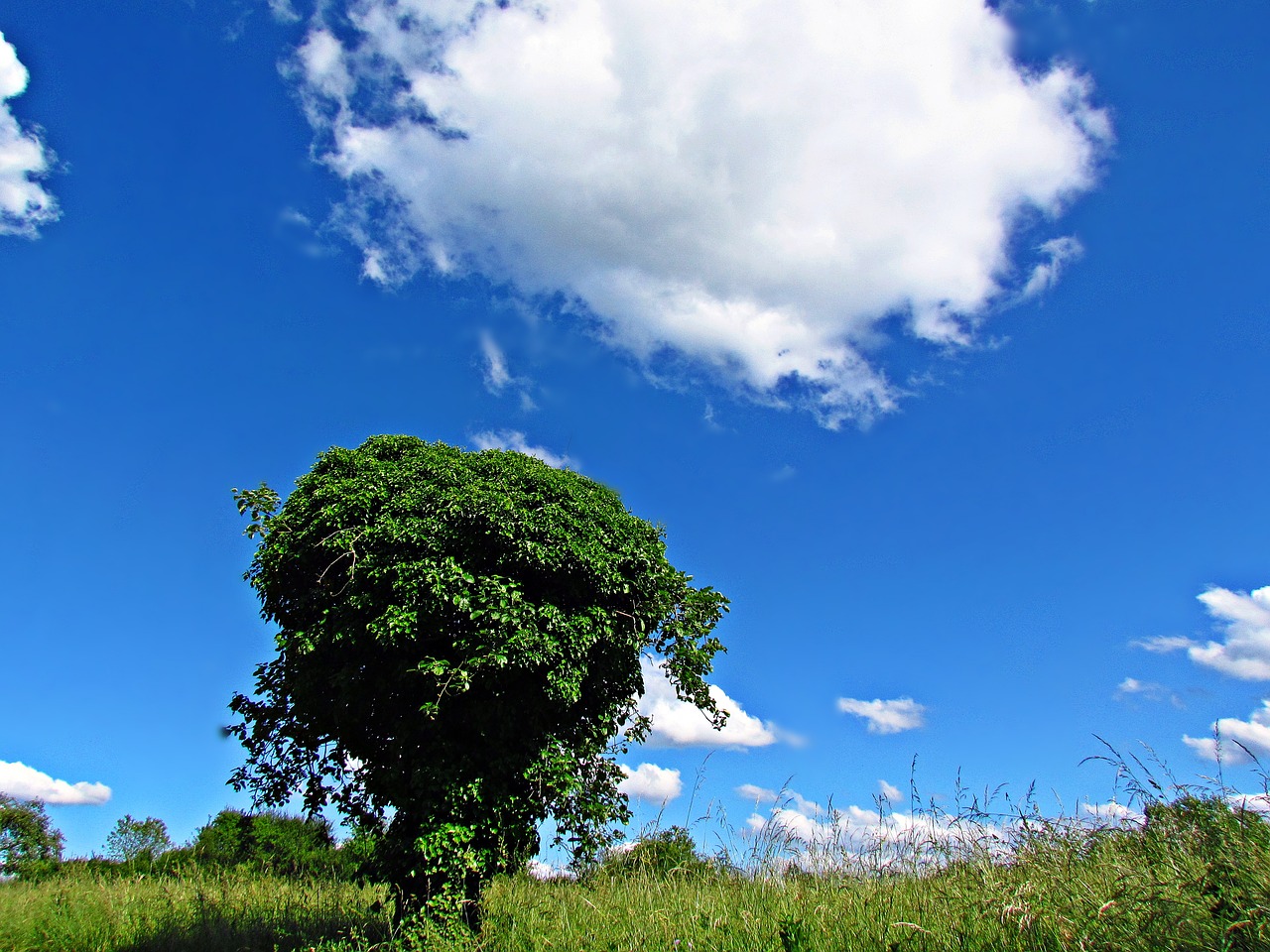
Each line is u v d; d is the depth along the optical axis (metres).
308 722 11.27
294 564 11.26
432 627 10.39
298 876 17.36
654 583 11.62
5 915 12.09
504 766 10.54
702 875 10.34
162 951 10.86
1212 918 5.41
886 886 8.20
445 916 9.59
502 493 10.94
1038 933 6.13
